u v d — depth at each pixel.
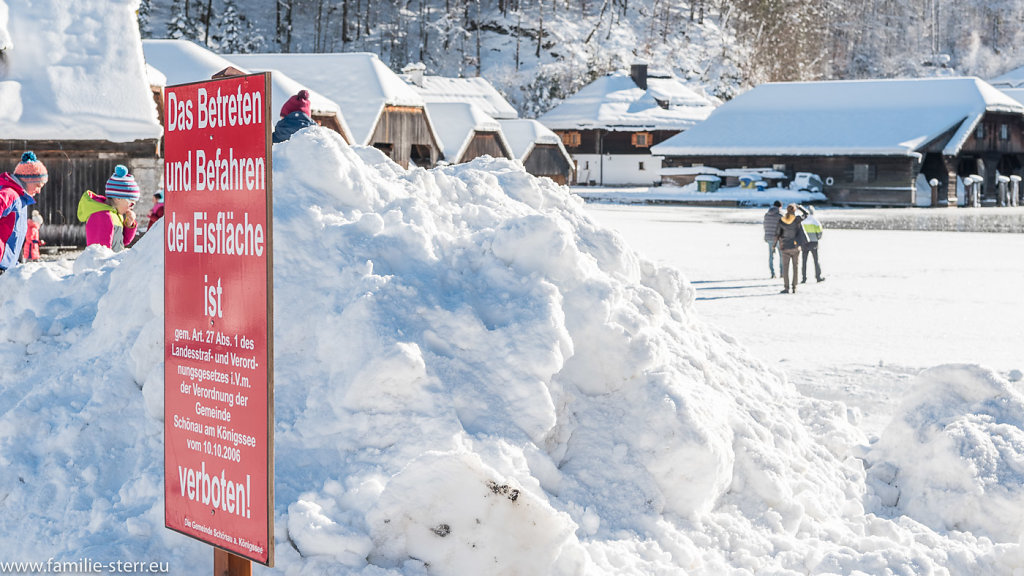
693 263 26.58
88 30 27.02
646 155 96.06
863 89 72.44
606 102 99.31
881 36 157.00
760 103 74.25
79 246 25.39
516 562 4.50
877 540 5.46
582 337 5.84
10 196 10.25
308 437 5.11
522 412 5.28
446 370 5.29
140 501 5.04
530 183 7.62
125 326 6.15
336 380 5.22
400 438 4.99
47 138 24.88
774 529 5.56
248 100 3.96
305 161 6.38
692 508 5.41
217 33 115.94
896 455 6.70
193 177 4.23
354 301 5.40
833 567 5.01
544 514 4.47
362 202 6.37
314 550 4.46
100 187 25.47
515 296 5.73
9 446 5.52
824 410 7.59
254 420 4.02
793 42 148.50
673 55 135.25
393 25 129.12
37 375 6.25
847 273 24.36
